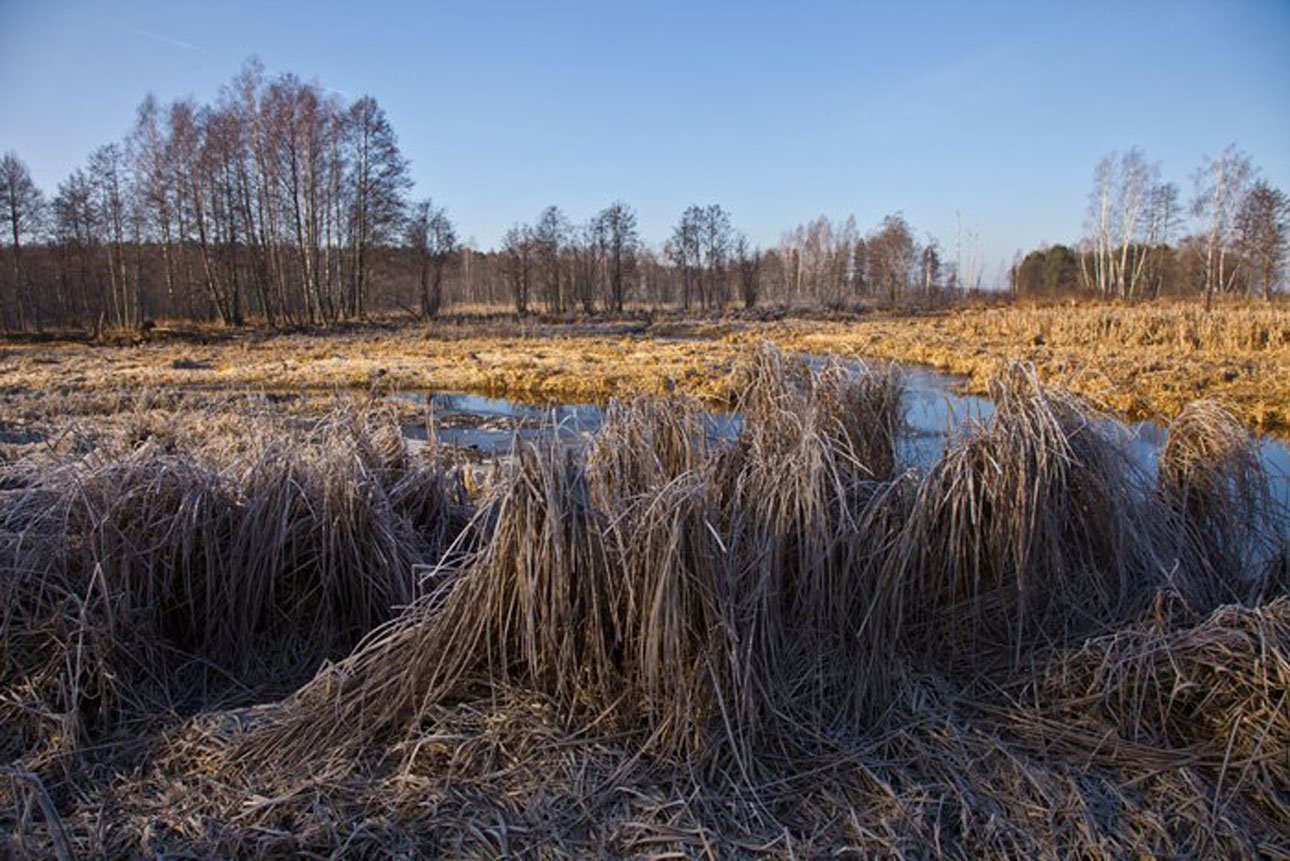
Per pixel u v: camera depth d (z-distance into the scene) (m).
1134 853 2.48
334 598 4.02
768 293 74.56
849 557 3.42
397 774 2.83
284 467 4.16
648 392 4.79
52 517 3.80
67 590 3.46
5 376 18.75
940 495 3.63
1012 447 3.60
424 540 4.59
